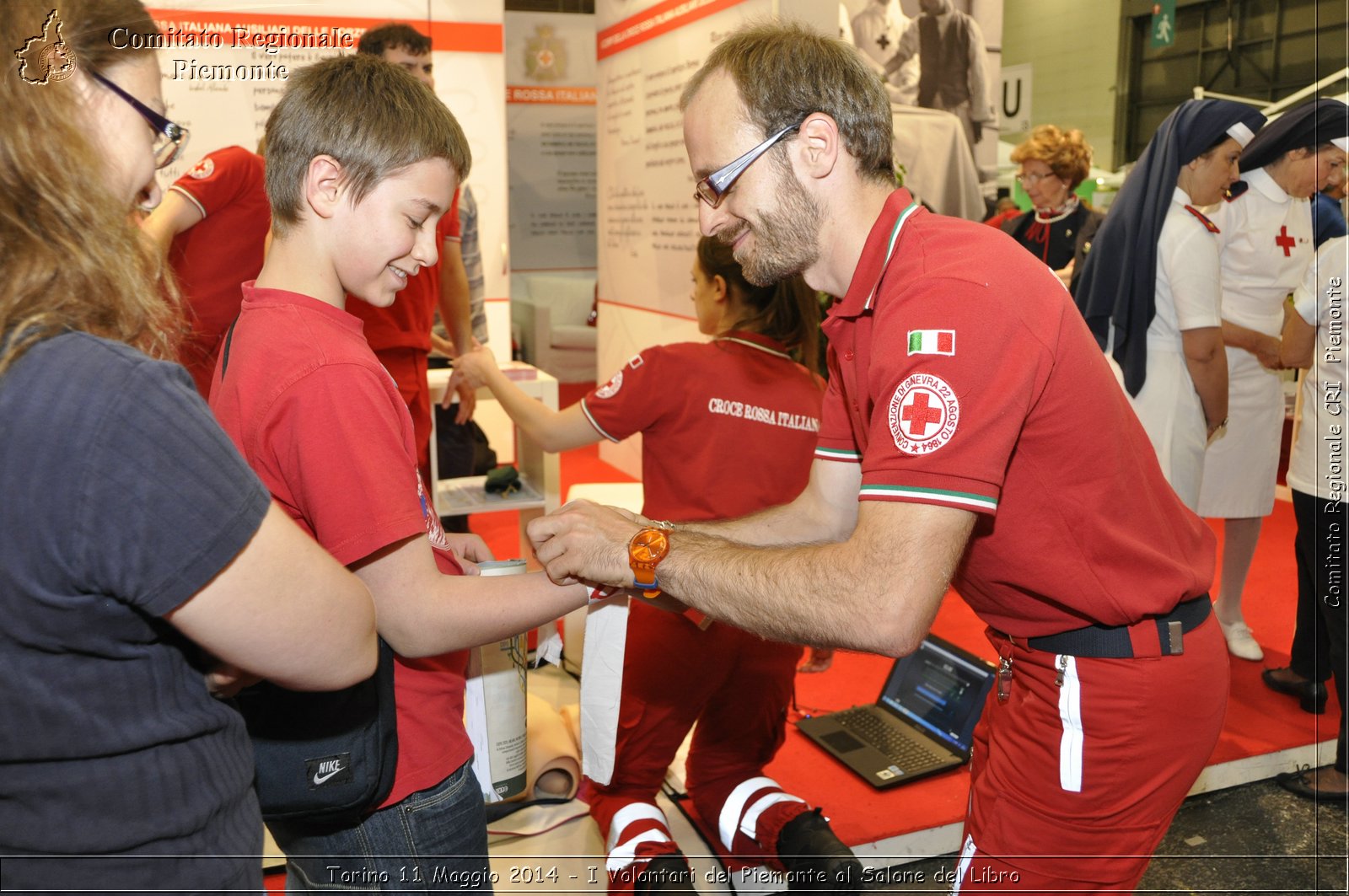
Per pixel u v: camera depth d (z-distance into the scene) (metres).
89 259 0.66
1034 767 1.32
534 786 2.21
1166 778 1.28
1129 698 1.24
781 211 1.24
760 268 1.29
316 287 1.07
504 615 1.11
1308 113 2.51
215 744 0.77
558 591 1.19
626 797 1.96
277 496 1.02
